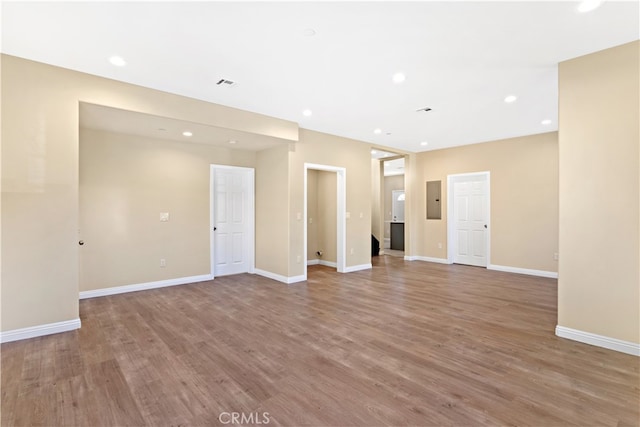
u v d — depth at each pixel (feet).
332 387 7.03
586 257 9.25
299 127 17.63
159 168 16.20
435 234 24.39
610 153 8.87
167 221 16.47
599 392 6.77
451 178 23.44
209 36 8.38
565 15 7.43
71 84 10.34
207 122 13.33
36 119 9.81
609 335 8.89
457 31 8.13
